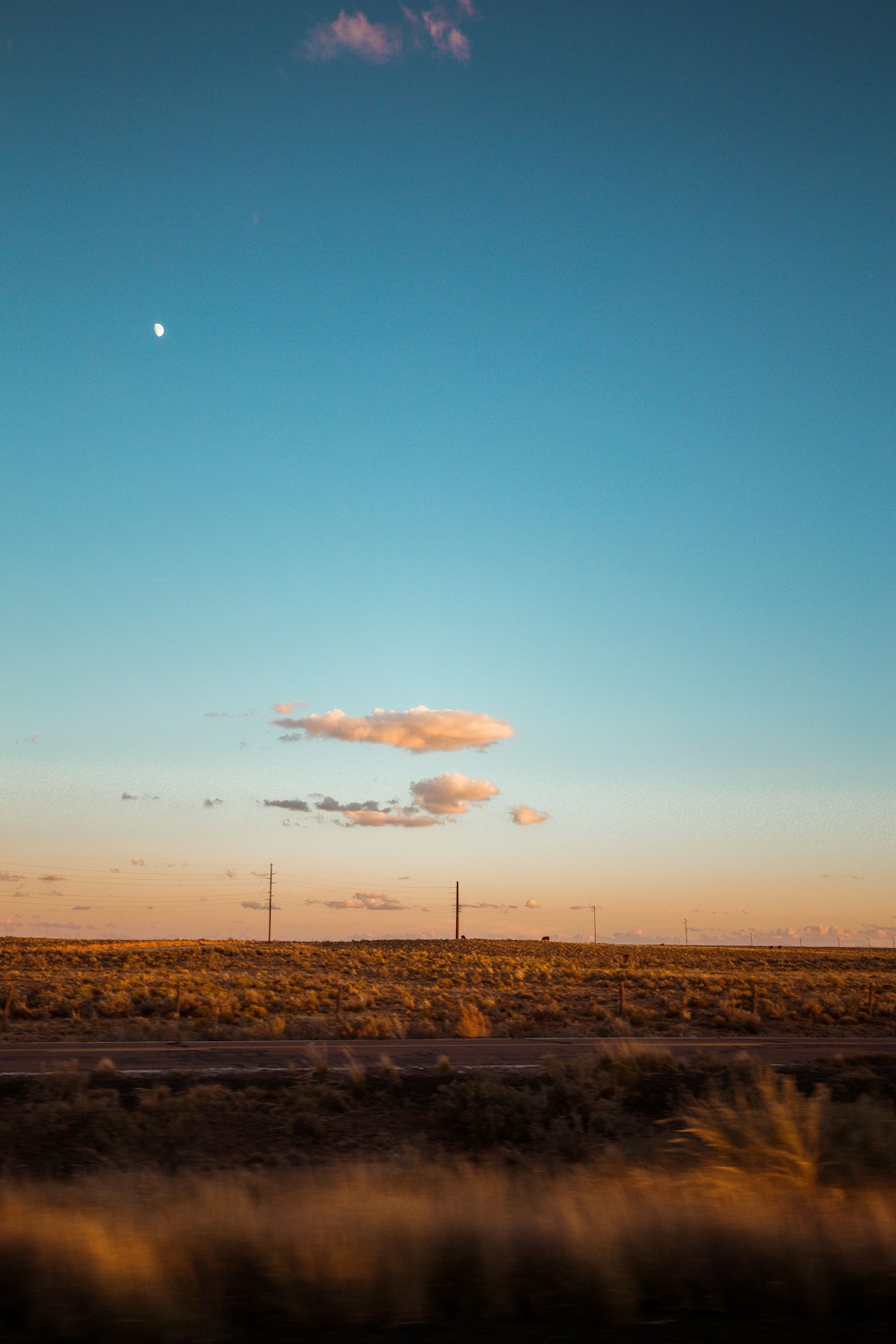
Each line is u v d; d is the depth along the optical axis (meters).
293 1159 18.56
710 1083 22.80
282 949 111.31
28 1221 8.74
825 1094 15.46
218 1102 21.31
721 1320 7.34
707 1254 8.13
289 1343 6.75
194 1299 7.23
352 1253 7.92
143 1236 8.41
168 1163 18.16
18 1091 21.91
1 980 65.50
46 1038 35.19
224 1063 26.98
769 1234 8.27
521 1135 20.28
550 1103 21.84
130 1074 24.23
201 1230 8.66
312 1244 8.09
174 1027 37.78
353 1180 11.95
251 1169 17.75
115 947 109.31
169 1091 21.50
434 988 64.19
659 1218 8.82
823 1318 7.40
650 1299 7.71
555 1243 8.27
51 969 79.06
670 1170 13.25
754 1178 12.41
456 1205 9.53
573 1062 25.31
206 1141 19.58
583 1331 7.07
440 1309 7.54
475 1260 8.11
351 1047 32.06
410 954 107.50
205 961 90.25
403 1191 11.05
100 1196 10.53
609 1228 8.48
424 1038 36.75
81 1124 19.66
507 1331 7.07
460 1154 19.17
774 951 149.50
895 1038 41.50
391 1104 22.36
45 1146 18.80
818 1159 13.50
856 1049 33.59
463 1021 39.06
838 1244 8.12
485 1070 24.53
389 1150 19.47
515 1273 7.91
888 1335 6.96
